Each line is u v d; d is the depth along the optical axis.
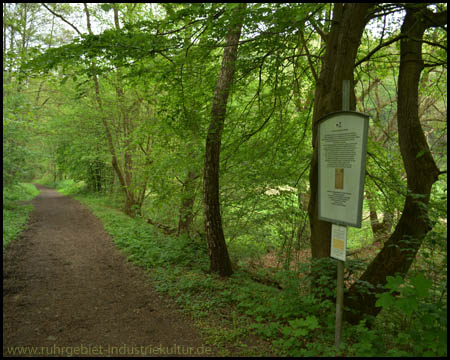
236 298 5.23
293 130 7.88
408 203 4.57
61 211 17.59
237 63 6.27
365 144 3.14
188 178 9.41
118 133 15.59
